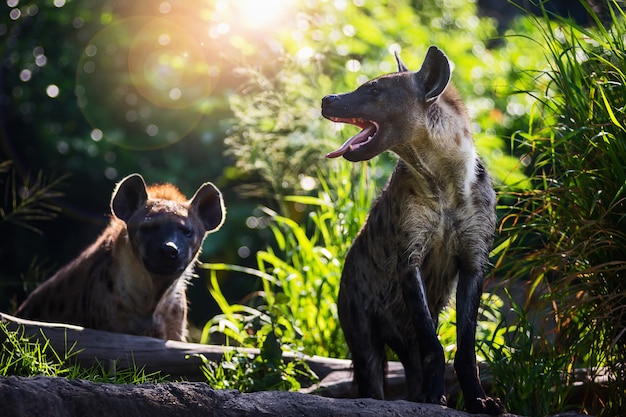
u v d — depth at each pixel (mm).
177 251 8680
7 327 8078
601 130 7504
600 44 8008
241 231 16500
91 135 16875
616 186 7504
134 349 8359
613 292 7512
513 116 14648
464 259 7484
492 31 17984
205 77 16766
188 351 8445
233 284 16609
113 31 16844
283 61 12273
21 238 16719
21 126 16891
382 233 7781
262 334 9430
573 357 7914
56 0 16438
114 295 9180
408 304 7367
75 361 7934
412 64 14086
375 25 15352
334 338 10039
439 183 7387
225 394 6254
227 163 16750
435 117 7340
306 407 6328
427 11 16578
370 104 7301
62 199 17062
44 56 16703
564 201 7820
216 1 15086
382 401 6629
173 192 9508
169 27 16750
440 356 7109
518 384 7793
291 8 14398
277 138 11391
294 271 10688
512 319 10242
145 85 16953
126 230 9117
